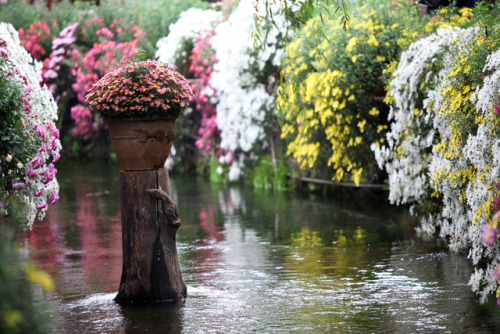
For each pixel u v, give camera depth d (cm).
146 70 585
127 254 582
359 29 1076
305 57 1143
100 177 1523
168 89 579
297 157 1236
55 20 1847
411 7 1095
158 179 581
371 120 1105
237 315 538
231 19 1362
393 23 1084
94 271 699
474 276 577
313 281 645
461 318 521
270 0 1206
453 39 798
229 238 868
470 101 675
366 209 1070
